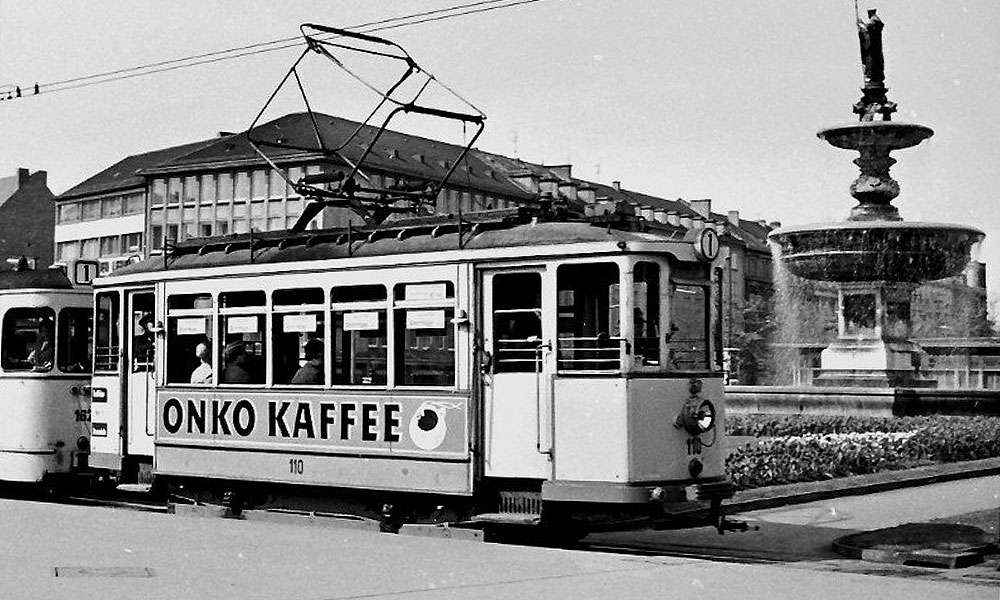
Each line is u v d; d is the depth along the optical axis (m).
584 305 13.77
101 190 91.38
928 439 25.64
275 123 81.25
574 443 13.65
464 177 81.38
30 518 15.52
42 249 98.75
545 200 14.76
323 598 9.97
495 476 14.16
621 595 10.20
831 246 33.47
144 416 17.66
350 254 15.58
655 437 13.53
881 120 33.78
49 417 20.50
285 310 16.00
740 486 20.08
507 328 14.23
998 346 52.06
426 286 14.76
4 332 20.91
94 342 18.33
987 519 16.02
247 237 16.80
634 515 13.52
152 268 17.69
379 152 78.75
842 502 19.56
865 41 34.06
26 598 9.83
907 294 35.44
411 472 14.73
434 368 14.66
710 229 14.03
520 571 11.45
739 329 81.56
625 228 14.16
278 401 15.98
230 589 10.37
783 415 33.06
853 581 11.23
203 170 82.38
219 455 16.56
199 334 16.97
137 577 10.96
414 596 10.09
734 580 11.09
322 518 15.78
